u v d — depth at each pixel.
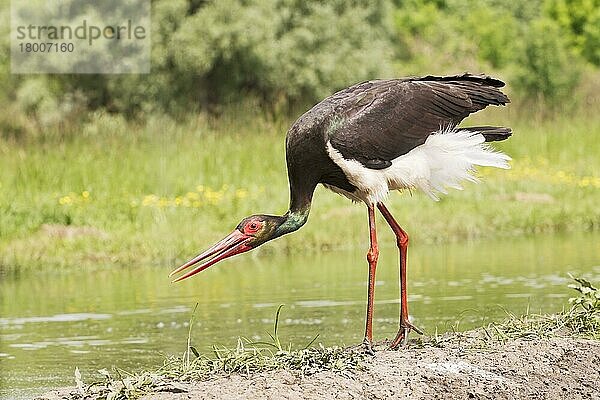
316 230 17.25
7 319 11.76
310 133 8.67
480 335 8.88
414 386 7.62
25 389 8.81
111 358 9.84
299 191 8.84
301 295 12.76
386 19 33.72
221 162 21.59
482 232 18.19
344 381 7.65
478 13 39.72
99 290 13.62
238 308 12.05
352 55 31.33
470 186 20.78
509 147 24.97
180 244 16.42
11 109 28.39
